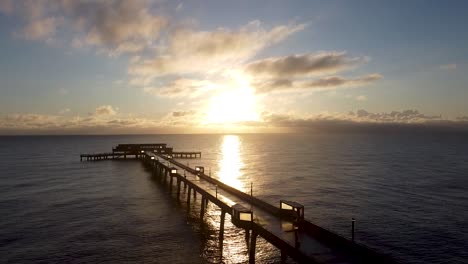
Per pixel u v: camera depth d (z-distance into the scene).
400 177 91.31
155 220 49.53
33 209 56.47
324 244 28.14
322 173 101.00
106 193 70.88
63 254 36.09
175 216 51.88
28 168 116.81
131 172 105.50
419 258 35.53
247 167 118.94
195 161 143.00
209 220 49.66
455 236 42.31
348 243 26.77
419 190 72.50
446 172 100.25
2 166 123.50
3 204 60.34
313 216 51.50
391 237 41.97
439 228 45.50
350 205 58.78
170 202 62.19
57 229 45.06
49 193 70.94
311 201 62.19
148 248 37.88
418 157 154.38
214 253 36.56
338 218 50.44
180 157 163.00
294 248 26.53
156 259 34.78
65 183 84.00
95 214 53.06
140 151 152.50
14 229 45.09
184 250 37.31
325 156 166.88
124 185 81.00
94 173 103.06
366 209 55.91
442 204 59.28
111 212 54.31
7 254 36.25
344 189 74.25
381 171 104.12
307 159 150.50
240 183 83.31
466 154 170.50
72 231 44.16
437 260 35.03
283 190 73.44
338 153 187.25
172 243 39.56
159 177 93.50
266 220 35.47
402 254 36.59
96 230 44.53
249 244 39.41
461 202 60.91
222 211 41.34
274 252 36.94
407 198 64.44
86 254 36.09
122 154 151.38
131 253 36.38
